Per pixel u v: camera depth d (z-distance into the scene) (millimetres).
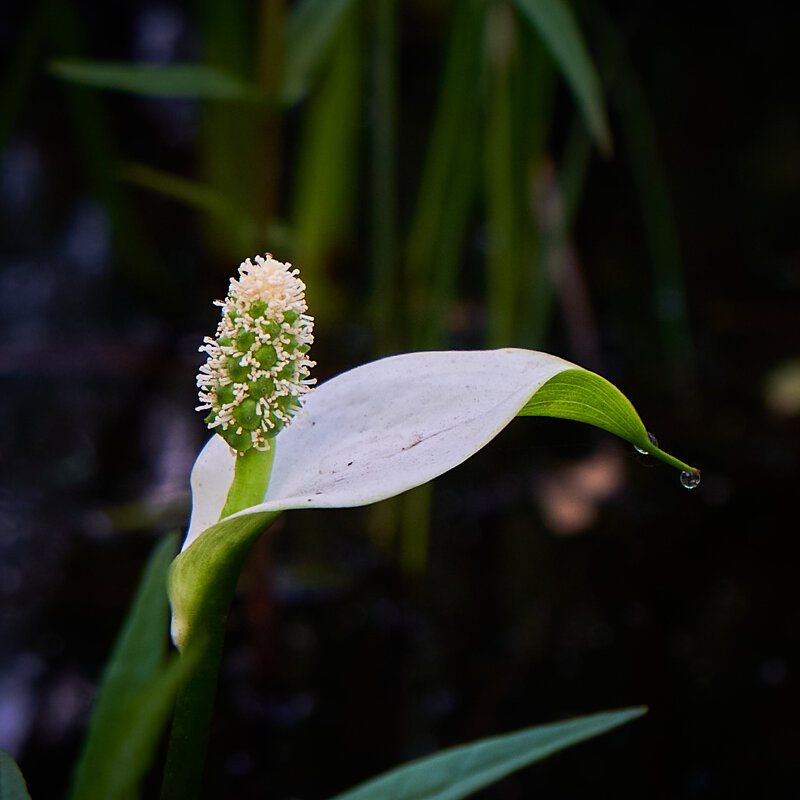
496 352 328
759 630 513
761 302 847
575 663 500
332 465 325
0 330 759
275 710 462
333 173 734
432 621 539
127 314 803
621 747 443
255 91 488
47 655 478
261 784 423
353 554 602
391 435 325
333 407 332
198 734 319
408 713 465
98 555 556
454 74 604
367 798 315
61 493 614
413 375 330
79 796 294
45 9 654
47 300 802
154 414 702
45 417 688
